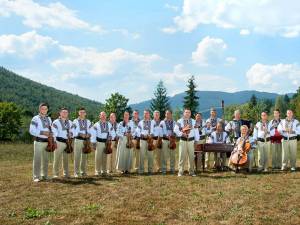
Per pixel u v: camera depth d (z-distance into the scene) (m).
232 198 11.24
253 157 17.17
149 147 15.86
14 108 71.44
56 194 11.90
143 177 14.57
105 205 10.72
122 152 16.06
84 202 11.03
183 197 11.45
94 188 12.63
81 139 14.98
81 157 15.24
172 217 9.70
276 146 16.42
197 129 15.30
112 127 15.88
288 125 15.67
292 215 9.71
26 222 9.37
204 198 11.30
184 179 14.06
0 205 10.82
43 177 14.20
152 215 9.86
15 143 46.56
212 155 22.47
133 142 16.34
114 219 9.57
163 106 76.00
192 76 66.75
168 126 16.12
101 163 15.65
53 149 13.87
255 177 14.23
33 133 13.76
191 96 66.19
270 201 10.91
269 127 16.03
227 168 16.62
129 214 9.95
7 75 196.50
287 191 11.95
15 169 17.95
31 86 195.62
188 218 9.60
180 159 15.02
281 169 15.98
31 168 18.39
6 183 13.55
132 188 12.62
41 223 9.28
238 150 15.45
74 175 15.08
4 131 70.19
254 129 16.05
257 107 53.06
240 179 13.90
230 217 9.59
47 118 14.01
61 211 10.20
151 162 16.20
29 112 91.62
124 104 61.75
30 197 11.61
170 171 16.23
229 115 62.81
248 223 9.16
